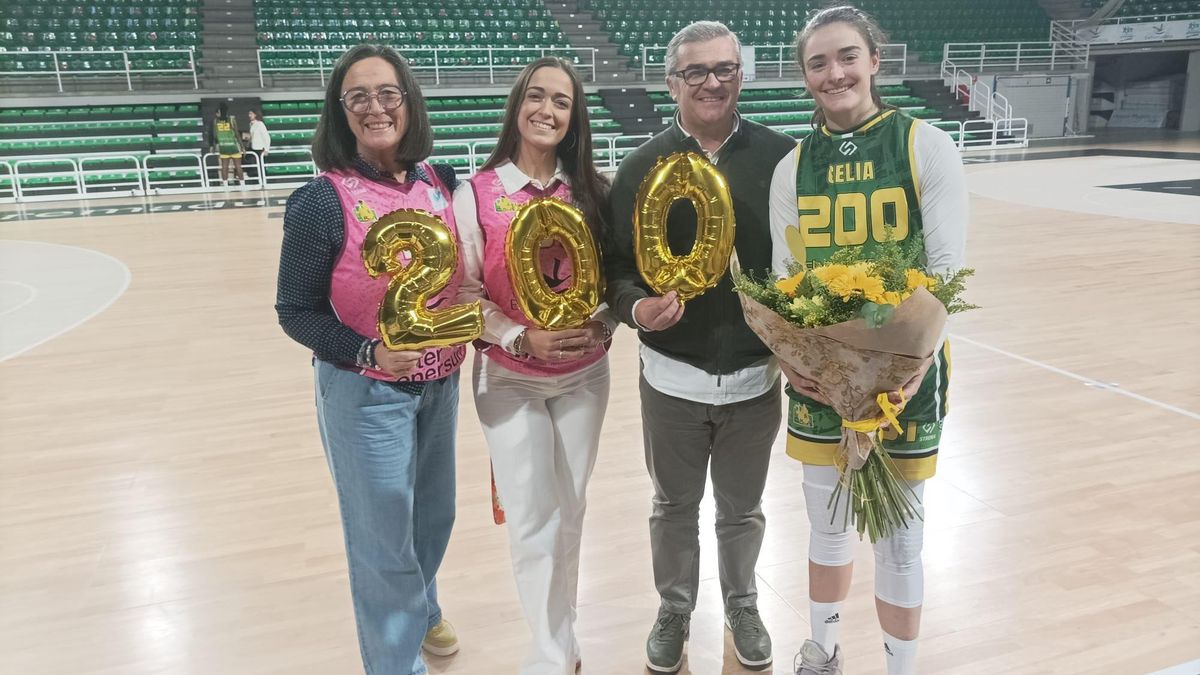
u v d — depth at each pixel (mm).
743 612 2045
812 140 1720
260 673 2029
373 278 1634
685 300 1706
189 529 2736
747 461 1937
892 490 1592
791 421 1765
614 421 3639
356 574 1765
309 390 4098
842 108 1646
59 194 12664
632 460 3223
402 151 1696
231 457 3309
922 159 1602
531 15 17344
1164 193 10141
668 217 1875
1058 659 1991
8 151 12766
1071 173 12422
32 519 2814
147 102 13953
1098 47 19000
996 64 18469
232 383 4219
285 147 14031
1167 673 1931
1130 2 18844
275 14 15844
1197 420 3449
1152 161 13562
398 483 1728
